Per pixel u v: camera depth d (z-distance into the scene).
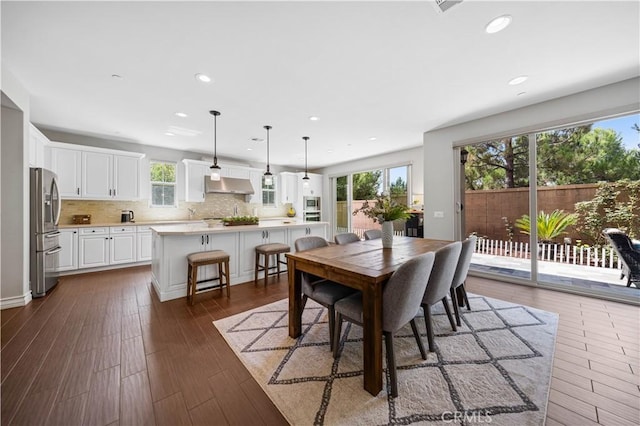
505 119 3.46
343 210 7.39
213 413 1.35
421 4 1.63
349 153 6.03
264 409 1.38
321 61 2.27
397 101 3.12
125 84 2.64
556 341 2.03
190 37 1.93
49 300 2.98
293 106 3.25
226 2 1.60
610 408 1.36
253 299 3.04
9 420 1.29
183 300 3.02
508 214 4.19
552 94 2.95
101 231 4.33
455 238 4.04
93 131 4.27
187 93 2.86
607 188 3.28
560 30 1.89
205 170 5.85
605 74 2.51
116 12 1.66
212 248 3.45
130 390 1.51
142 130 4.23
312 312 2.63
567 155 3.59
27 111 2.78
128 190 4.78
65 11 1.64
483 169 4.39
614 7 1.66
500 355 1.85
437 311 2.65
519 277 3.54
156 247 3.34
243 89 2.78
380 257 2.07
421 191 5.39
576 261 3.73
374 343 1.47
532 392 1.48
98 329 2.26
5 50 2.05
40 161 3.68
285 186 7.33
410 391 1.50
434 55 2.19
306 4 1.62
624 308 2.65
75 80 2.55
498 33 1.92
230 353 1.90
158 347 1.97
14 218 2.75
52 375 1.63
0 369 1.69
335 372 1.67
